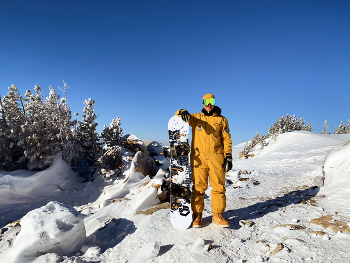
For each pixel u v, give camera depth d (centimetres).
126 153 1198
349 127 5675
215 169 273
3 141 1152
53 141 1275
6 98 1213
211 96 282
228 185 629
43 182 1077
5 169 1184
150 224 296
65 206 319
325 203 322
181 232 258
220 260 188
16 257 253
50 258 245
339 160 408
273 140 2986
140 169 920
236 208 356
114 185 1023
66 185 1120
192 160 283
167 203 419
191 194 281
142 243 251
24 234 276
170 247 226
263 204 363
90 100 1327
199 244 211
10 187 965
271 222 269
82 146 1346
